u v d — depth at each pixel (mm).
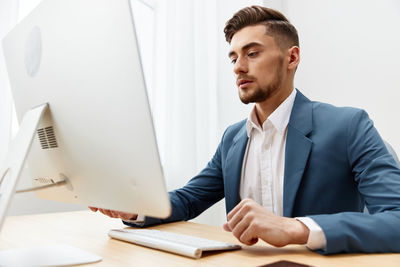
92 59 459
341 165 854
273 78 973
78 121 500
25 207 1232
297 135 903
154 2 2018
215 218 1831
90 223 880
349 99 1806
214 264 499
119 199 481
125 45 414
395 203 648
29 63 597
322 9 1959
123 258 534
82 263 494
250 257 540
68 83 504
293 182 854
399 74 1635
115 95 436
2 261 485
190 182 1104
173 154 1789
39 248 586
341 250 542
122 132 439
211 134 1930
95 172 499
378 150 787
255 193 1038
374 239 547
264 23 977
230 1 2047
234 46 1003
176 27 1882
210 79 1968
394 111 1639
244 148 1055
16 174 457
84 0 461
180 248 551
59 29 512
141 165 429
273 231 562
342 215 584
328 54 1909
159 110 1870
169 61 1847
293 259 525
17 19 1327
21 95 644
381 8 1723
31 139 487
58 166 569
